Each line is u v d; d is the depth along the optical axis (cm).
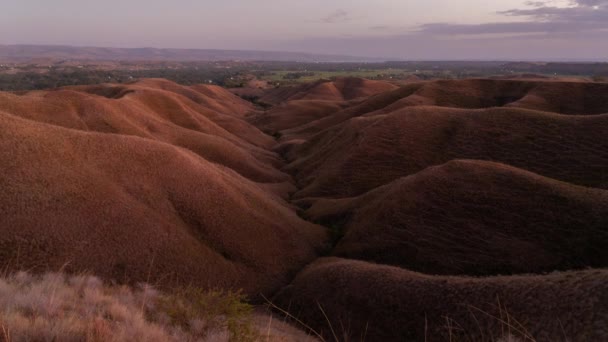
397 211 3144
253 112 14825
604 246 2391
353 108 9562
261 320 1858
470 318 1652
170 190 3114
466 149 4762
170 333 977
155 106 7862
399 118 5475
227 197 3344
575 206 2689
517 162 4319
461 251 2673
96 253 2312
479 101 7962
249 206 3481
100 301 1059
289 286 2636
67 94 5878
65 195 2520
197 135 6531
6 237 2128
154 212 2816
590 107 6712
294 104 12644
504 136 4719
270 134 10956
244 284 2695
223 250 2895
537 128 4659
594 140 4203
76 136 3092
